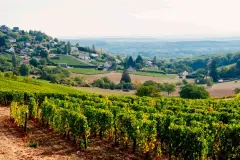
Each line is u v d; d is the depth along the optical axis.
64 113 30.02
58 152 25.97
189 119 31.98
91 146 27.86
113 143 28.94
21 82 96.19
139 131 25.53
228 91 165.50
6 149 26.08
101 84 171.00
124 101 48.75
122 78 196.62
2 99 52.88
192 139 22.61
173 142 23.58
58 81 164.12
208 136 23.80
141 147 25.61
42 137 30.61
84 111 32.19
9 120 37.88
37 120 37.94
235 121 30.06
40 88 89.25
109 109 34.12
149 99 51.72
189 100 55.22
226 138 24.05
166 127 27.08
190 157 22.77
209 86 187.38
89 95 55.91
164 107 40.62
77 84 165.88
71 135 29.23
